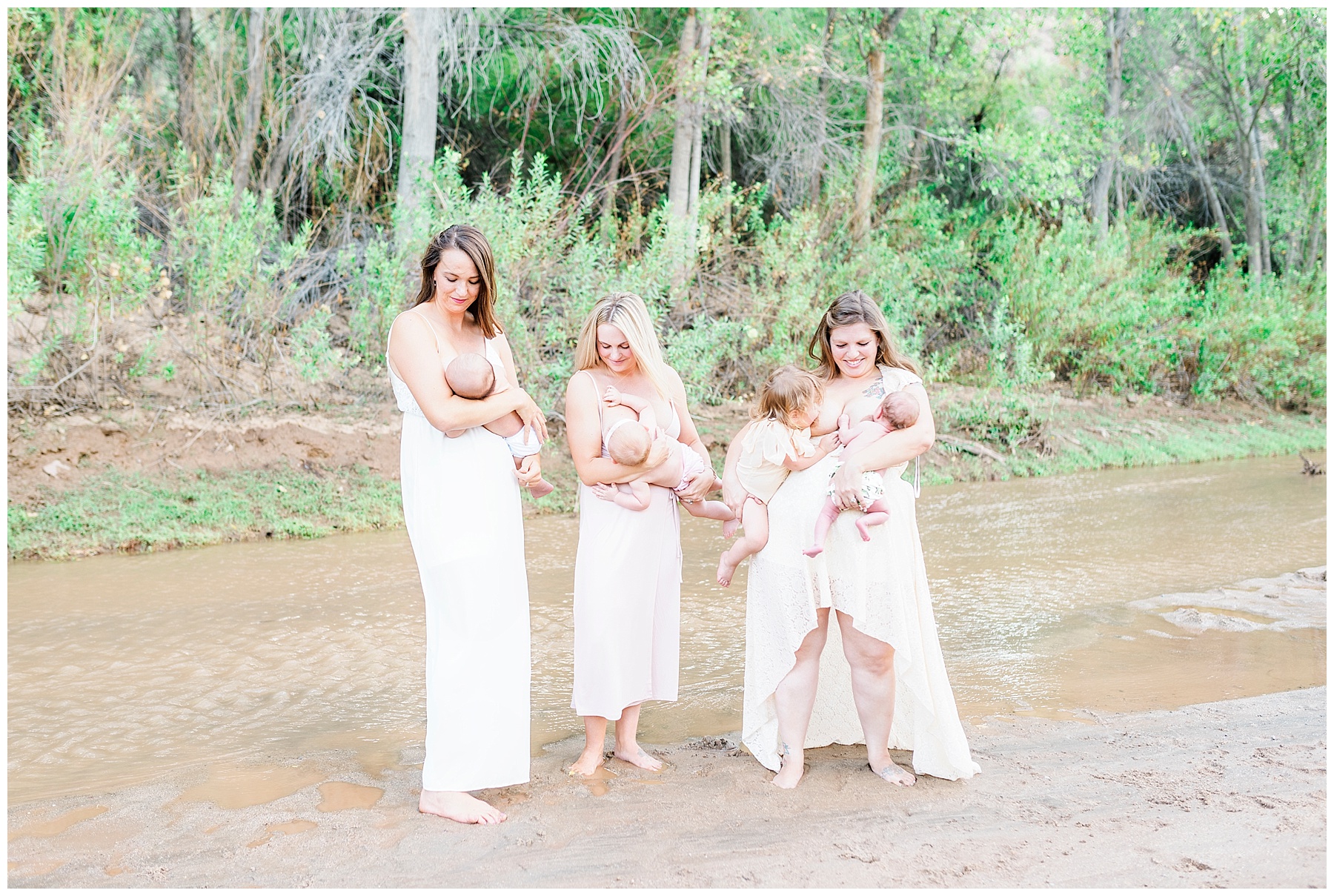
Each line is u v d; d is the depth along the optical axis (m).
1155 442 14.30
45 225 9.44
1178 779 3.41
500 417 3.36
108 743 3.99
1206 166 21.14
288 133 12.54
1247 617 5.73
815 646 3.53
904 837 3.02
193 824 3.17
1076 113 18.28
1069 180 15.95
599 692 3.57
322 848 2.99
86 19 11.11
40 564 7.37
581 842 3.03
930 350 15.55
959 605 6.13
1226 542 8.02
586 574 3.60
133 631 5.62
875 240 15.19
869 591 3.40
